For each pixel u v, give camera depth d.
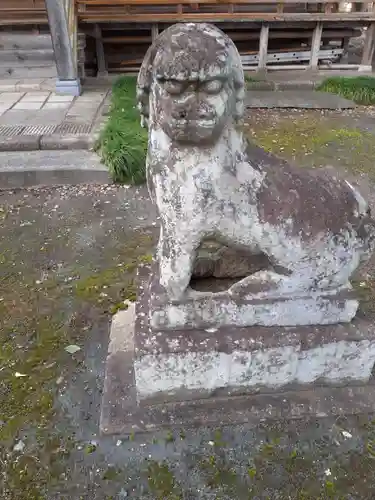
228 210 1.64
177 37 1.40
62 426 2.03
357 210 1.79
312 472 1.82
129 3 7.12
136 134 4.84
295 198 1.70
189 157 1.58
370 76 7.74
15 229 3.69
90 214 3.93
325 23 7.87
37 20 7.62
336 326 1.93
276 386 2.01
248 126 5.99
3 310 2.76
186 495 1.75
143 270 2.28
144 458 1.86
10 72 7.28
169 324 1.86
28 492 1.77
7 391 2.20
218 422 1.95
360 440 1.92
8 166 4.45
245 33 8.01
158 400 1.99
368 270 3.09
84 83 7.36
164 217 1.70
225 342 1.85
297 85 7.45
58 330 2.59
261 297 1.84
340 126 6.05
